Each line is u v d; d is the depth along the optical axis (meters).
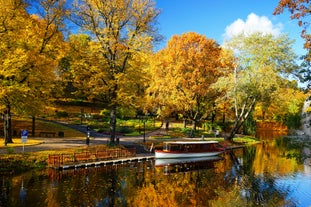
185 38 60.38
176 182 29.64
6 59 30.17
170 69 59.56
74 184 26.45
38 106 34.78
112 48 38.56
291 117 81.31
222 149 48.59
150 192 25.80
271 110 89.94
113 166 35.25
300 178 31.33
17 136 45.31
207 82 60.00
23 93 31.86
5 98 32.00
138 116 79.06
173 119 84.94
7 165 29.16
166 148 43.28
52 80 37.84
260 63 51.12
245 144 60.66
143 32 40.06
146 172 33.34
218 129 75.19
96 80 37.97
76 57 38.66
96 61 38.34
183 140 54.16
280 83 50.38
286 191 26.62
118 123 67.56
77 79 38.78
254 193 26.00
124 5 38.88
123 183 28.11
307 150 49.78
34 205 20.75
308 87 22.19
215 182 29.89
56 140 43.66
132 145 45.34
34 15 44.62
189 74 58.59
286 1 19.28
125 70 40.38
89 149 37.28
